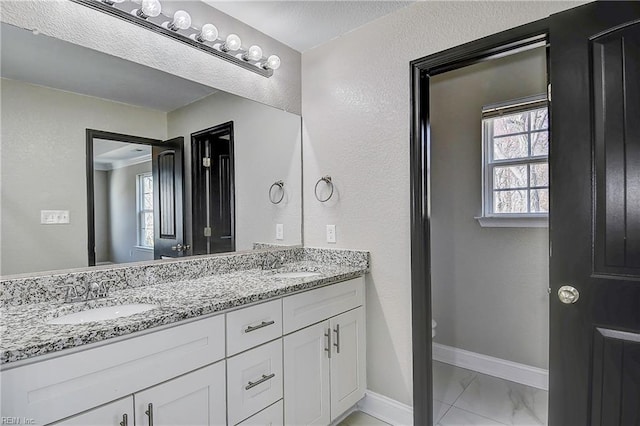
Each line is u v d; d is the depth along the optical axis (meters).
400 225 1.96
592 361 1.35
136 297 1.40
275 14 1.98
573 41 1.40
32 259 1.34
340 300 1.90
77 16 1.46
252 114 2.14
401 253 1.96
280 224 2.29
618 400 1.30
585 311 1.37
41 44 1.37
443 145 2.82
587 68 1.36
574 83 1.39
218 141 1.99
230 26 1.99
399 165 1.96
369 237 2.08
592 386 1.35
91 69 1.51
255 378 1.44
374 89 2.06
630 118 1.28
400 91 1.95
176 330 1.18
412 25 1.91
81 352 0.97
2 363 0.84
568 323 1.41
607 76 1.33
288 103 2.34
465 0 1.74
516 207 2.55
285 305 1.59
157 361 1.13
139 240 1.65
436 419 1.99
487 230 2.59
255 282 1.69
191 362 1.22
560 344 1.43
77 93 1.47
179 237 1.81
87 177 1.49
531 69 2.43
